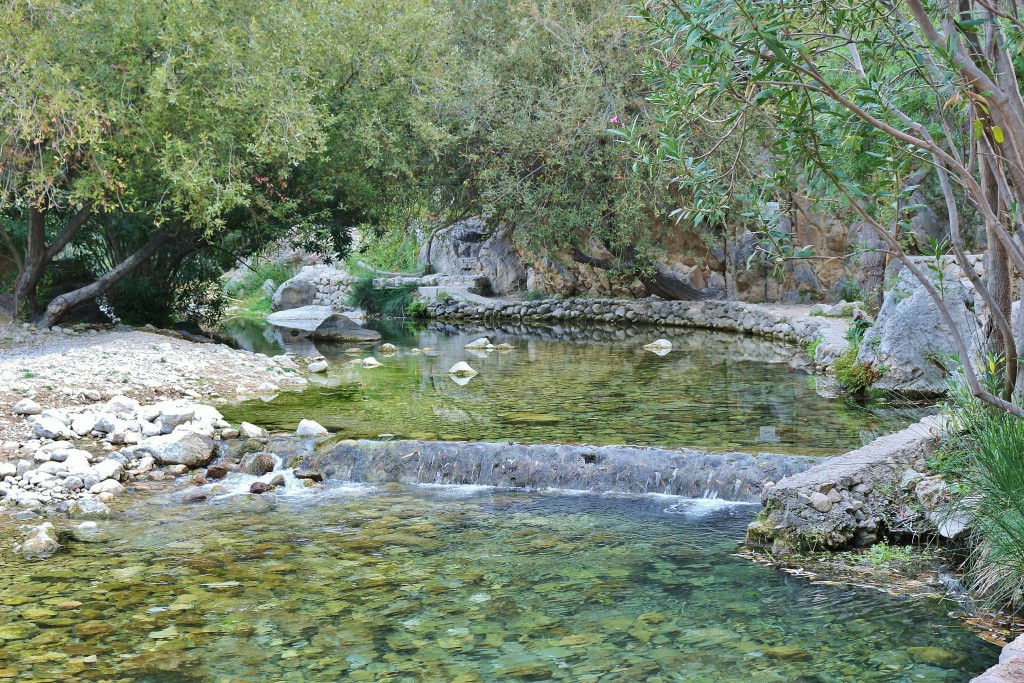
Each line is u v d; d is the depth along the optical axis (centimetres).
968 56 417
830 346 1336
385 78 1705
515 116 1911
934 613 497
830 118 467
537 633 484
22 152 1183
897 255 470
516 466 801
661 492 762
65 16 1209
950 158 412
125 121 1266
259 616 512
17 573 583
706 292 2119
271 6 1378
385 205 1825
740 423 932
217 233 1684
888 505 613
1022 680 346
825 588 538
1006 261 589
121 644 477
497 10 2019
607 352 1591
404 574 577
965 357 484
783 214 469
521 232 1983
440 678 435
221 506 736
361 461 835
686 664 444
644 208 1944
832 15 462
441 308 2467
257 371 1311
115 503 743
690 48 397
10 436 888
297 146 1320
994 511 528
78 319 1672
